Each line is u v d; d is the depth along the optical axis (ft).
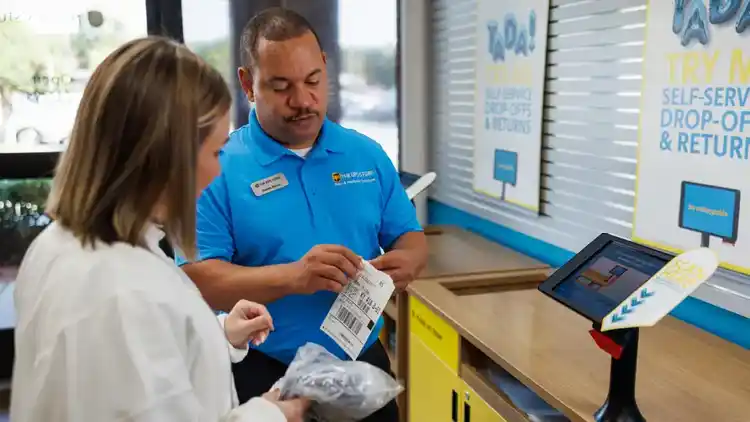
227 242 5.80
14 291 3.50
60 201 3.22
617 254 4.71
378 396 4.33
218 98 3.37
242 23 11.49
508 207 9.87
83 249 3.17
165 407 3.03
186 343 3.24
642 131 6.95
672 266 4.11
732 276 6.04
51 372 3.01
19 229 12.58
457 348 6.95
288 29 5.58
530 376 5.26
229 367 3.51
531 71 8.96
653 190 6.84
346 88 12.24
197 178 3.31
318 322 5.85
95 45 11.64
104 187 3.14
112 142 3.11
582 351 5.80
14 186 12.37
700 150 6.22
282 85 5.59
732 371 5.42
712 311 6.43
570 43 8.27
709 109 6.08
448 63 11.50
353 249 6.07
